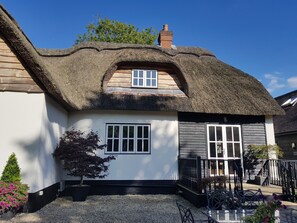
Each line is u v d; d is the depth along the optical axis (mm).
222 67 12453
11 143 6293
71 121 9312
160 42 14312
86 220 5465
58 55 12125
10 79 6586
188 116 9922
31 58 6273
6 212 5438
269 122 10445
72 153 7754
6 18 6066
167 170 9359
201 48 14211
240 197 5836
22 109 6500
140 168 9266
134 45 12969
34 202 6145
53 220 5406
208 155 9820
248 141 10156
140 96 9648
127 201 7801
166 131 9625
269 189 8359
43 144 6707
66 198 8258
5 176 5863
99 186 9039
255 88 11172
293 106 16719
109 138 9398
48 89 6633
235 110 9680
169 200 7965
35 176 6227
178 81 10500
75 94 9164
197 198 6684
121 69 10328
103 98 9234
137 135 9555
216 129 10117
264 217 3178
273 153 9914
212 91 10391
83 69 10727
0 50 6691
